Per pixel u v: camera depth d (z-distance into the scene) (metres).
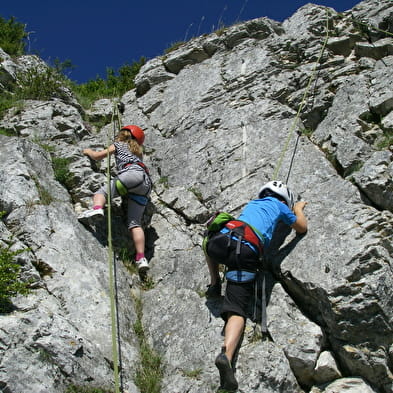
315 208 6.13
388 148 6.71
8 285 5.01
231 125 8.01
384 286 5.14
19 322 4.75
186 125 8.41
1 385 4.38
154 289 6.14
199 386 5.00
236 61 9.17
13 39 11.68
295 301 5.58
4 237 5.74
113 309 5.05
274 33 9.58
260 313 5.43
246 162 7.33
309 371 5.05
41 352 4.65
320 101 7.80
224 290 5.84
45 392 4.48
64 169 7.11
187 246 6.55
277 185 6.00
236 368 5.00
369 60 8.15
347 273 5.25
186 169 7.68
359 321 5.08
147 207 7.11
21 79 9.48
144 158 8.36
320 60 8.47
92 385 4.75
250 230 5.46
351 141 6.89
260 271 5.62
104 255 6.27
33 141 7.75
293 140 7.34
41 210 6.17
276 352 5.07
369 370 5.04
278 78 8.50
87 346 4.95
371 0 9.09
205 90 8.89
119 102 9.97
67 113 8.69
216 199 7.06
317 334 5.16
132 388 5.01
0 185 6.31
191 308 5.73
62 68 10.43
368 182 6.13
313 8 9.45
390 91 7.25
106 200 6.63
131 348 5.37
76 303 5.42
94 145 8.06
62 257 5.79
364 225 5.62
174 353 5.36
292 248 5.79
